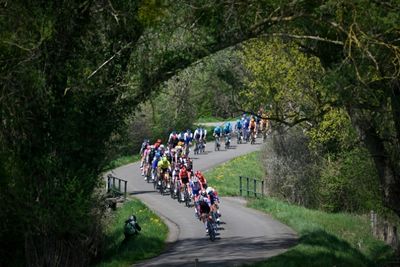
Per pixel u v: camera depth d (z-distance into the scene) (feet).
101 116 122.21
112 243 158.81
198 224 182.91
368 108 112.37
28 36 107.96
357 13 98.63
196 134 339.36
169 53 120.47
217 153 338.95
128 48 121.08
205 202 162.61
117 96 123.34
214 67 215.72
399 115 115.14
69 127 118.73
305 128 216.95
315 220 195.21
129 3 112.88
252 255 138.10
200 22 110.52
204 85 270.87
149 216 185.98
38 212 118.83
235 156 327.88
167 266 129.70
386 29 98.94
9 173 119.85
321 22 103.76
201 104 315.58
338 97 107.55
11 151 119.65
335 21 101.14
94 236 130.00
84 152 121.49
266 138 275.18
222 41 115.34
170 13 107.76
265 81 201.36
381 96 114.21
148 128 342.03
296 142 256.93
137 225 157.17
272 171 258.16
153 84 122.62
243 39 114.42
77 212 118.73
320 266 123.95
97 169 125.08
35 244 125.49
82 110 120.88
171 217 193.88
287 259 126.72
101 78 120.16
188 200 213.66
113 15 112.06
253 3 107.24
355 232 192.24
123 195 222.07
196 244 155.63
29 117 117.19
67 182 118.93
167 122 342.23
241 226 179.93
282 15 106.32
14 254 137.59
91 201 124.88
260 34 113.70
